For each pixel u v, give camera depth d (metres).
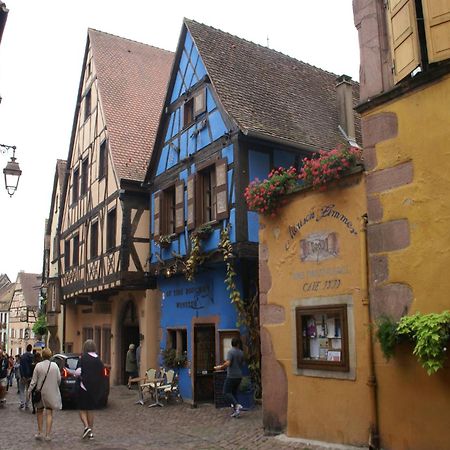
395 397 6.21
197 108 13.70
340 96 15.59
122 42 21.84
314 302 7.57
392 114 6.55
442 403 5.68
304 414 7.51
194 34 14.36
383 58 6.80
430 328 5.48
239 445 7.80
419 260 6.07
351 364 6.87
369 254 6.70
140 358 16.11
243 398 11.41
